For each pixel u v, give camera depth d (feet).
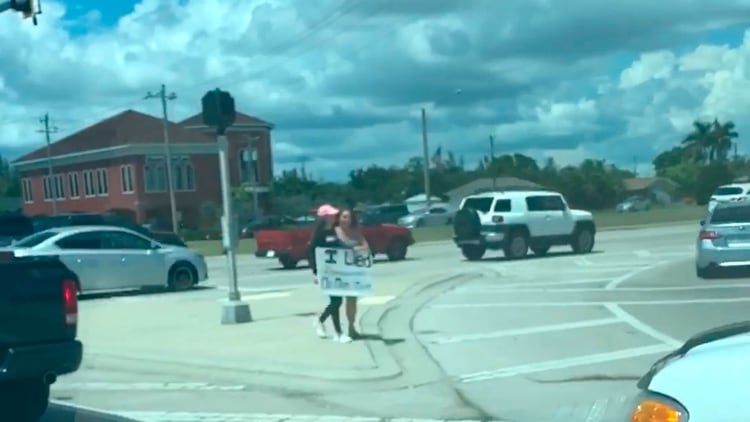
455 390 36.55
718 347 14.46
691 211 251.60
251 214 262.26
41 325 27.86
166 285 81.71
